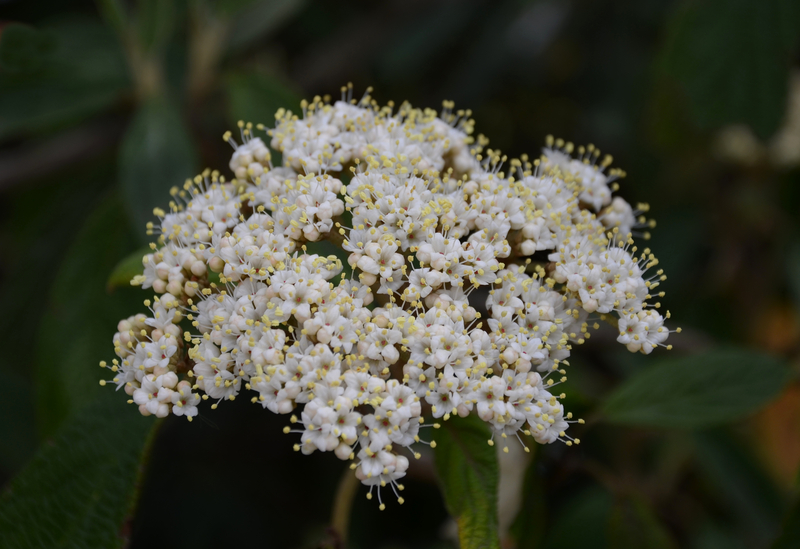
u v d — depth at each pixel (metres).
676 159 0.43
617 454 0.39
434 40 0.45
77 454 0.30
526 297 0.29
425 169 0.30
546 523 0.32
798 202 0.44
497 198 0.29
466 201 0.30
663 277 0.29
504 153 0.49
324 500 0.40
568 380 0.38
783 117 0.37
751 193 0.44
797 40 0.37
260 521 0.41
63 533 0.30
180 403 0.28
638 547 0.33
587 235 0.30
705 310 0.43
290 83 0.44
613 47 0.46
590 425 0.33
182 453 0.41
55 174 0.40
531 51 0.44
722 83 0.38
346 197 0.29
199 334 0.31
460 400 0.27
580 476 0.39
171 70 0.40
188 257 0.29
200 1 0.37
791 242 0.42
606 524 0.35
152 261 0.29
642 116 0.42
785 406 0.39
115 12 0.36
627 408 0.33
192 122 0.38
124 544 0.30
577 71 0.47
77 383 0.34
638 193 0.44
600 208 0.31
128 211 0.34
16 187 0.40
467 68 0.44
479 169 0.31
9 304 0.39
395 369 0.28
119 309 0.35
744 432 0.39
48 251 0.40
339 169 0.30
